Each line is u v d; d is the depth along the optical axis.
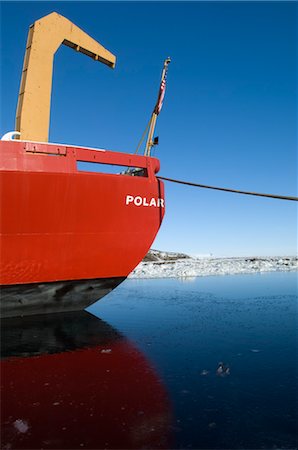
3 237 7.72
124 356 5.44
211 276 21.25
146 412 3.44
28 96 9.73
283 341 6.18
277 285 15.22
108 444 2.87
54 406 3.63
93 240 8.66
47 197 7.93
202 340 6.38
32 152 7.85
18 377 4.54
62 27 10.58
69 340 6.55
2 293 8.12
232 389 4.01
